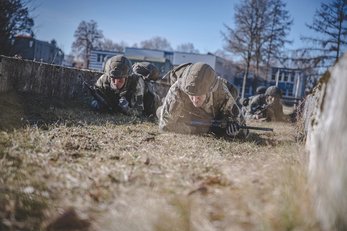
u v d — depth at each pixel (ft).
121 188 8.85
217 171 10.99
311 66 108.88
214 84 20.51
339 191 5.83
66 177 9.61
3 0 58.34
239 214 7.00
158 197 8.16
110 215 7.27
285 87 186.60
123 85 29.07
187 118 21.35
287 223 6.29
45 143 13.67
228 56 142.20
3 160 10.63
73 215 7.19
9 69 25.05
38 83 28.12
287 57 114.52
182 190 8.78
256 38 133.08
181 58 205.77
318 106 9.44
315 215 6.55
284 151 14.28
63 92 30.55
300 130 22.76
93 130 18.71
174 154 13.85
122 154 13.14
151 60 157.58
